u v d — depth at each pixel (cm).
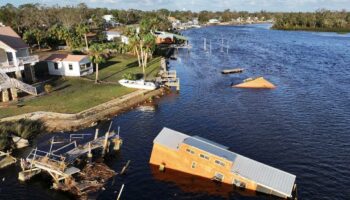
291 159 4078
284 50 13150
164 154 3812
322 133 4853
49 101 5819
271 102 6372
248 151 4306
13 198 3291
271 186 3266
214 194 3375
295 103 6284
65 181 3472
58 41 11656
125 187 3484
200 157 3594
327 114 5650
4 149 4219
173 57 11738
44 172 3722
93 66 8700
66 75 7694
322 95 6788
